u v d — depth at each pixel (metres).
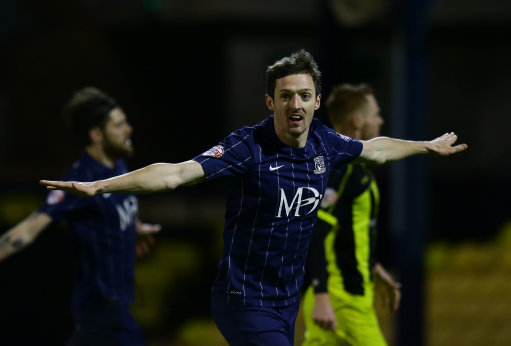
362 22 25.16
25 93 50.22
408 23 23.25
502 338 30.17
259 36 46.84
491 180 40.91
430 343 30.11
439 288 31.25
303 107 8.69
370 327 12.38
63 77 50.12
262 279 9.34
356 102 12.05
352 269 12.32
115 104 13.45
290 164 8.96
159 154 51.06
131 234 13.27
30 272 28.08
